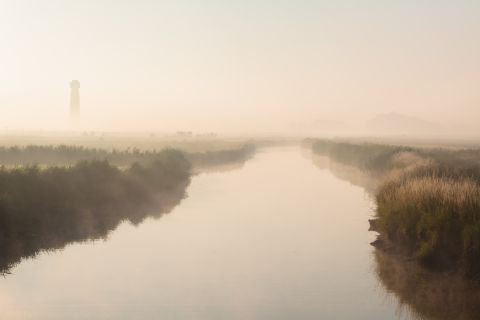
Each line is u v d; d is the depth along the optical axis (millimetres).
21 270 13328
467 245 12383
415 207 15469
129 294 11359
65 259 14445
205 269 13492
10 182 19625
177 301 10945
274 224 20000
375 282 12383
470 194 14992
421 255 13414
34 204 19094
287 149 109250
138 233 18141
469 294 11516
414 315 10188
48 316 9969
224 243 16625
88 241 16766
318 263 14148
